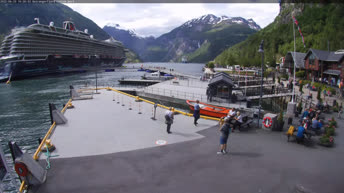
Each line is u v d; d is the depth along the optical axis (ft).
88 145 40.57
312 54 163.94
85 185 26.78
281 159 33.27
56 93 188.65
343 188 25.59
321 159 33.37
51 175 29.22
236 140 41.55
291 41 390.01
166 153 36.19
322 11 392.27
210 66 405.39
